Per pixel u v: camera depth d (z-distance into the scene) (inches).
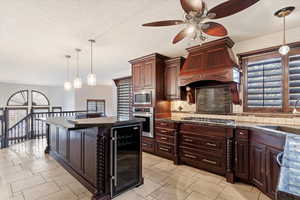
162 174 110.7
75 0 74.1
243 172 95.9
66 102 364.8
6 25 96.7
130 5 78.5
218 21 93.0
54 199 82.1
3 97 303.7
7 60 170.6
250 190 90.7
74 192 88.6
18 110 317.1
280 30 105.4
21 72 230.5
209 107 140.5
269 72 110.2
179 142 127.9
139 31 106.3
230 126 100.3
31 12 83.3
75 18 89.8
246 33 109.5
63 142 124.4
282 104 105.1
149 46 133.7
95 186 85.8
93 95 363.3
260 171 86.4
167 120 136.1
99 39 118.5
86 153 94.5
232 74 106.7
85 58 166.7
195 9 58.2
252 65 117.5
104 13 85.1
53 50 140.9
